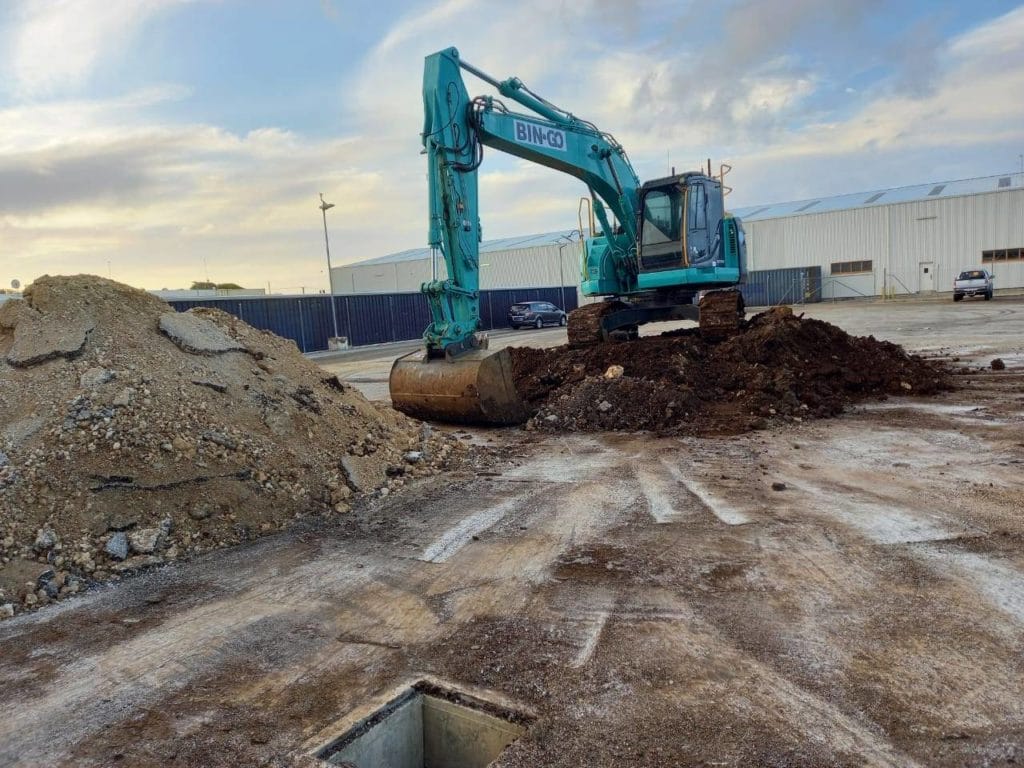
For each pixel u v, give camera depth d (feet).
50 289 21.68
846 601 12.32
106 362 19.75
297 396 23.16
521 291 136.36
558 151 34.76
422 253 204.74
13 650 11.87
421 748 10.30
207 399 20.27
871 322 77.46
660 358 33.06
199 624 12.64
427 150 28.09
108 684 10.72
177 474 17.25
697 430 27.12
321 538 17.06
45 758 9.00
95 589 14.28
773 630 11.44
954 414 28.27
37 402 17.99
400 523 17.90
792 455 22.88
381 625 12.38
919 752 8.39
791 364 32.58
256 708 9.95
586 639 11.46
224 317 26.55
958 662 10.27
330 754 8.96
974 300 109.40
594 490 19.98
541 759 8.54
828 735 8.76
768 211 167.53
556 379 35.09
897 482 19.31
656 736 8.89
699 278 37.96
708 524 16.60
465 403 28.45
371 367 64.54
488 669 10.73
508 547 15.81
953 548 14.44
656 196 38.88
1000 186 137.08
